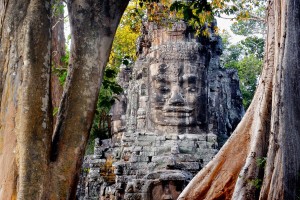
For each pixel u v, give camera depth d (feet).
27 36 27.04
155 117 82.64
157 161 77.87
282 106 34.86
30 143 25.93
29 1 27.89
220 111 87.04
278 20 37.81
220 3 62.90
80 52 28.07
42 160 25.98
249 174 38.11
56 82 63.26
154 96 83.30
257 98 42.80
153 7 66.54
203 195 43.24
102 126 108.17
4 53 27.43
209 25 84.17
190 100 82.79
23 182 25.43
